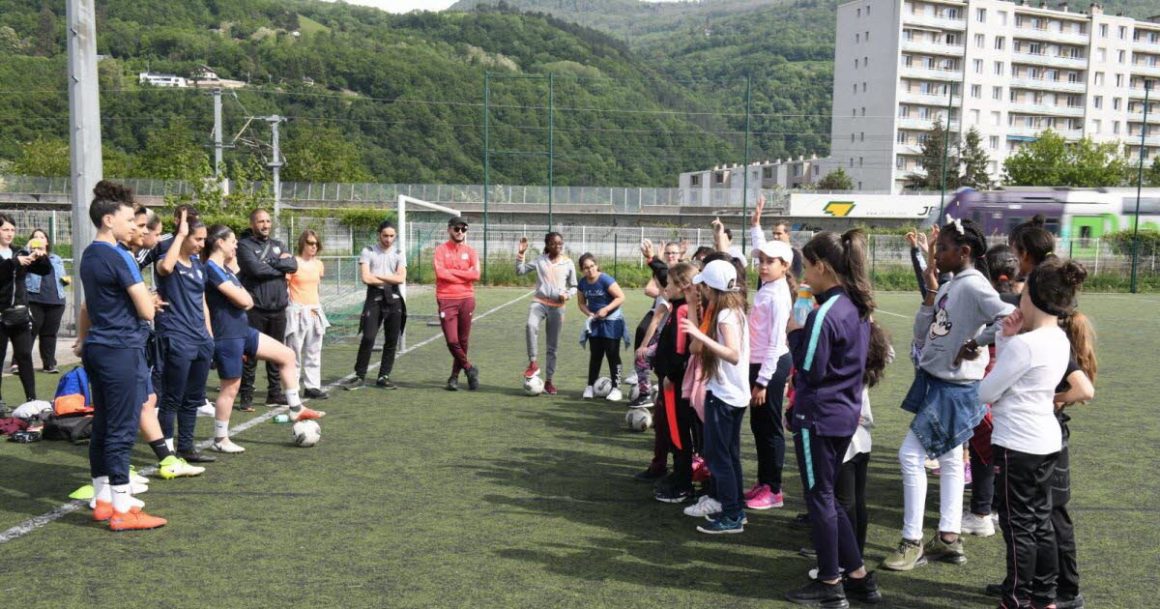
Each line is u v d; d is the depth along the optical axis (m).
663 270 7.58
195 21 143.12
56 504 5.18
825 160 97.38
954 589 4.16
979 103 94.56
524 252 9.43
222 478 5.79
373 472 6.00
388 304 9.41
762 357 5.09
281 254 8.05
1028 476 3.67
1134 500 5.59
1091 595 4.04
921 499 4.40
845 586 4.01
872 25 92.88
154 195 47.72
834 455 3.83
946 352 4.33
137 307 4.71
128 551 4.43
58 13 118.12
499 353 12.57
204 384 6.15
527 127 38.00
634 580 4.16
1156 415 8.52
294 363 6.74
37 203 48.09
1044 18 96.19
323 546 4.54
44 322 9.55
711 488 5.17
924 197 55.12
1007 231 36.62
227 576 4.11
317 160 74.94
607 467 6.29
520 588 4.02
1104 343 15.07
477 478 5.90
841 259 3.84
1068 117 98.75
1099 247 33.62
